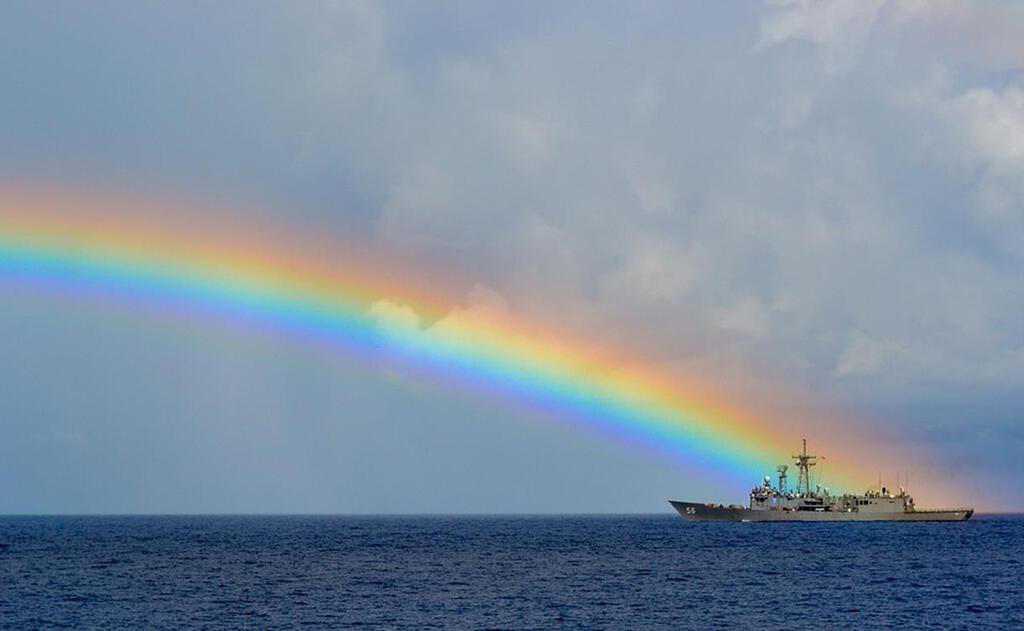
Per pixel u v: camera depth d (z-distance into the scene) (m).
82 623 139.75
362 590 180.88
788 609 155.50
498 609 154.88
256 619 143.62
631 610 154.12
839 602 163.88
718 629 136.12
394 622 141.38
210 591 178.38
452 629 135.50
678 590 181.50
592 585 190.62
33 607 156.00
